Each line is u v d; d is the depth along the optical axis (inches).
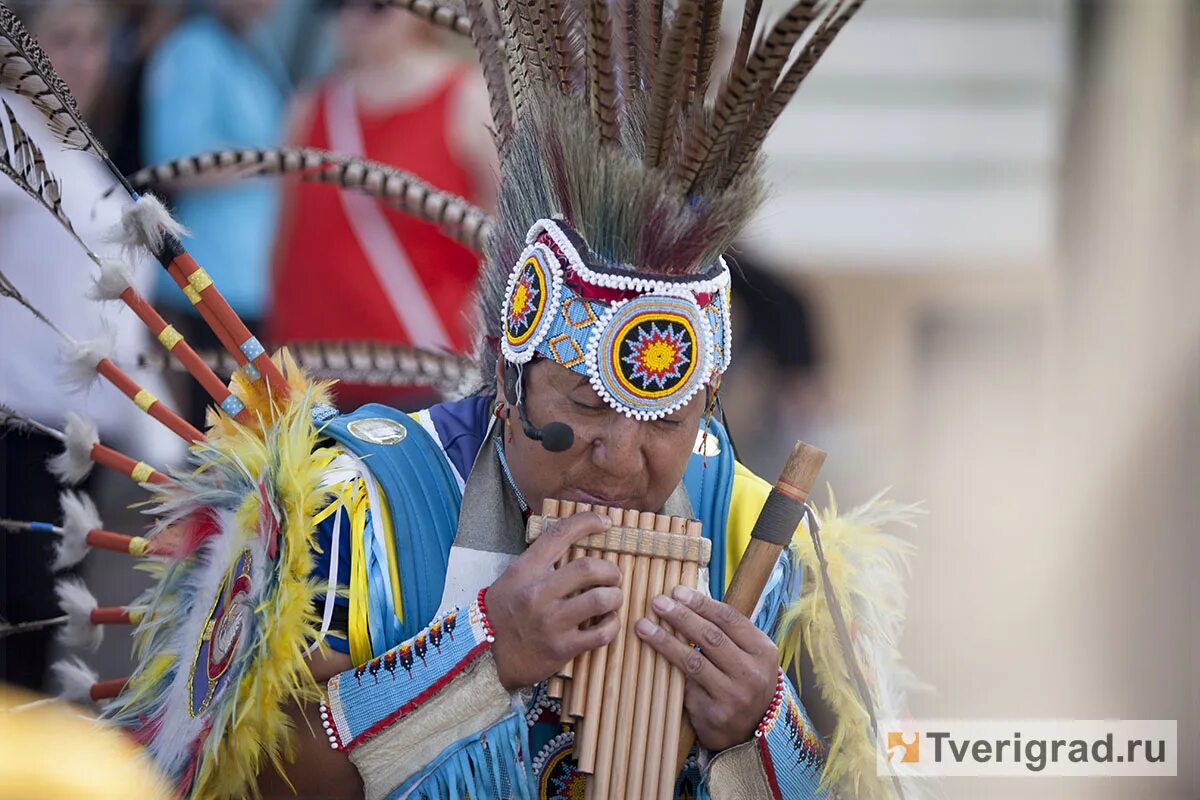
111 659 613.0
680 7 323.9
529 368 350.0
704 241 345.4
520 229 373.7
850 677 374.9
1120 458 740.0
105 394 615.2
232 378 389.1
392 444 377.1
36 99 379.2
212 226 728.3
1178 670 692.1
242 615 352.2
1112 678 698.8
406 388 685.3
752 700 350.0
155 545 390.9
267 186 733.3
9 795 267.4
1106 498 733.3
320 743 353.7
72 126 383.2
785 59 335.9
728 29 657.0
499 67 398.9
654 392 339.0
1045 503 776.3
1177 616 699.4
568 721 346.9
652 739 346.0
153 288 709.9
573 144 346.9
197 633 370.0
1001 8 938.7
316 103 737.6
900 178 944.9
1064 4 919.7
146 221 383.6
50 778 274.2
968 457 850.8
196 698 359.9
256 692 340.5
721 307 354.0
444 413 388.8
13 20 373.7
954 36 941.2
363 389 682.2
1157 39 832.9
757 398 809.5
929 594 739.4
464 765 348.8
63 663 402.0
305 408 370.3
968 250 935.7
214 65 774.5
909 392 909.2
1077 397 794.8
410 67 724.0
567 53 357.1
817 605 377.1
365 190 419.8
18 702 381.1
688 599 345.1
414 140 724.0
